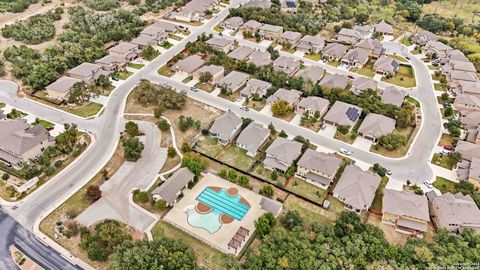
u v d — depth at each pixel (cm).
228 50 15112
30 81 12194
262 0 18875
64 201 8400
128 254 6862
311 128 10919
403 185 9038
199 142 10294
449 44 15712
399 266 6856
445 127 10862
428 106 12094
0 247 7381
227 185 8894
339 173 9369
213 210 8212
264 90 12394
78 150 9731
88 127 10694
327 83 12450
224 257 7131
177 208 8244
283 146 9562
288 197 8706
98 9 17938
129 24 16162
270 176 9219
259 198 8556
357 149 10162
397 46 16000
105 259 7112
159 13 18062
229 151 10038
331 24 17438
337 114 10962
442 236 7444
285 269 6806
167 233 7731
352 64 14250
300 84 12344
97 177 9075
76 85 11694
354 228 7612
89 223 7850
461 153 9619
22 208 8206
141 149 9738
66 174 9125
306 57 14788
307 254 6975
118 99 11969
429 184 9038
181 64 13412
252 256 6944
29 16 17050
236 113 11519
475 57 14575
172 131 10631
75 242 7494
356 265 6900
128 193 8650
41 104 11631
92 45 14225
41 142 9450
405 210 7919
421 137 10662
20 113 11094
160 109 11088
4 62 13662
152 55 14425
